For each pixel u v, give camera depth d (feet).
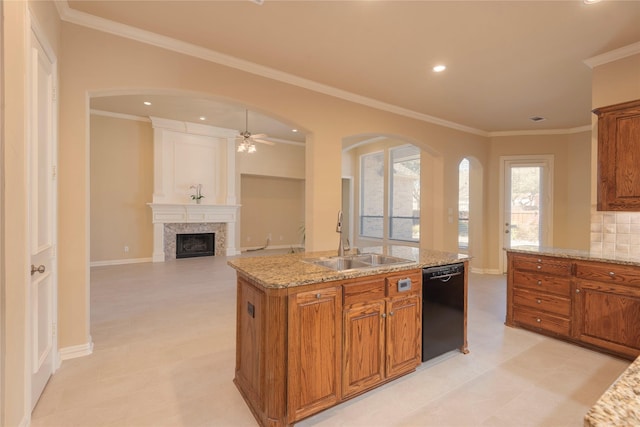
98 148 21.52
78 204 8.67
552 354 9.20
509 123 18.49
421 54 10.57
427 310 8.23
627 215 10.02
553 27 8.91
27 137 5.76
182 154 24.45
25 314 5.74
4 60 5.02
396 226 27.12
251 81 11.50
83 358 8.66
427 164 19.92
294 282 5.91
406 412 6.56
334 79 12.62
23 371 5.69
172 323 11.33
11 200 5.22
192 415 6.41
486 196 20.67
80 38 8.68
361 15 8.52
